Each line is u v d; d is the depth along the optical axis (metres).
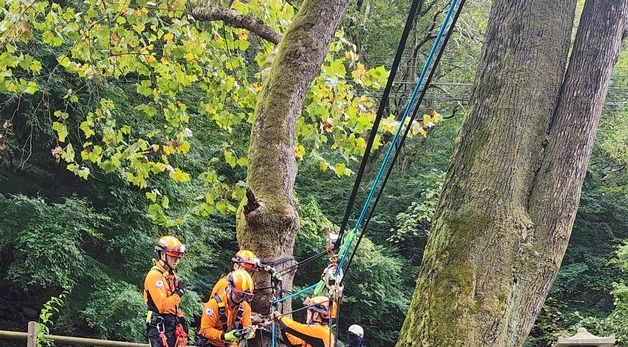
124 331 10.75
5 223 10.28
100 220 11.60
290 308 4.72
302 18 5.05
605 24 3.79
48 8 10.10
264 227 4.43
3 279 12.22
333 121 7.20
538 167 3.76
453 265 3.62
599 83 3.76
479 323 3.49
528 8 3.83
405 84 20.08
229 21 6.34
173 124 8.32
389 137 20.14
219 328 4.33
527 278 3.59
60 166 11.89
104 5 7.57
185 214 11.38
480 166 3.70
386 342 17.72
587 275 19.02
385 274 16.98
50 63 10.75
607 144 18.67
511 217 3.62
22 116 11.26
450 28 2.72
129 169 10.98
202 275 14.55
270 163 4.64
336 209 18.75
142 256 11.66
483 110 3.80
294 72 4.89
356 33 20.73
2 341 11.62
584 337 6.23
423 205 16.97
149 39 8.04
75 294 11.16
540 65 3.77
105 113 8.16
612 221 20.44
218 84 8.25
